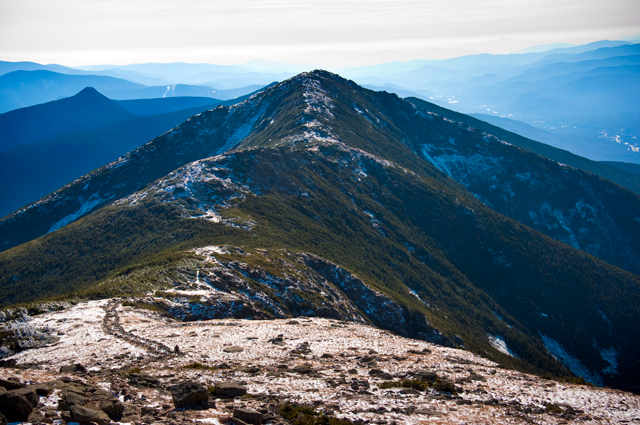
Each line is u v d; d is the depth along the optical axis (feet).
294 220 575.38
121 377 106.63
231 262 343.26
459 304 591.37
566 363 587.68
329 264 452.76
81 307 212.84
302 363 138.10
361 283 442.09
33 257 552.41
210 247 392.47
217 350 150.51
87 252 542.16
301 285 361.71
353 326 212.84
